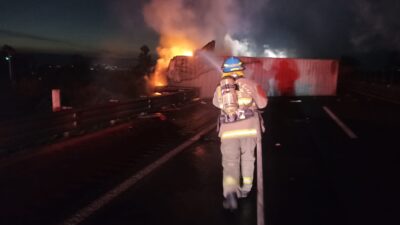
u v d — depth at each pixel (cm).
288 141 899
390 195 515
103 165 658
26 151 758
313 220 429
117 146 816
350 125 1153
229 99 446
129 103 1245
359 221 427
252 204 477
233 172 454
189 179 579
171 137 929
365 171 636
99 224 414
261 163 638
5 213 445
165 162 682
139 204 474
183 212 448
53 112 846
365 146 842
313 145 854
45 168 638
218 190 528
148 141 876
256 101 456
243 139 455
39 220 425
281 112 1492
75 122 933
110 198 493
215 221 424
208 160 699
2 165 654
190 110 1525
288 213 449
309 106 1730
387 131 1042
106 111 1089
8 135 714
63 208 461
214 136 945
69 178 582
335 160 712
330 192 528
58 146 811
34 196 502
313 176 607
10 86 2386
